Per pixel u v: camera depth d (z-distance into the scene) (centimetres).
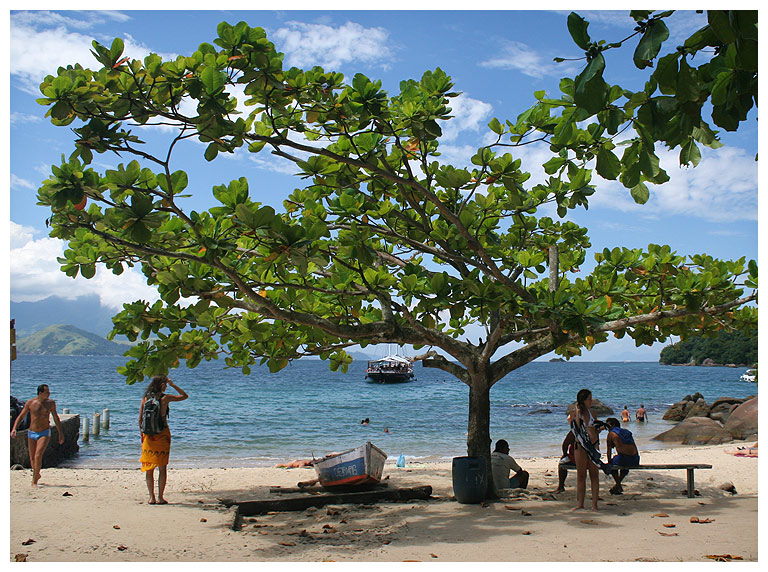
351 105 781
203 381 9388
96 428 2666
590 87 354
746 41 330
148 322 909
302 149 793
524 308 987
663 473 1341
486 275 965
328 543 731
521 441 2702
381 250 1194
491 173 868
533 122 812
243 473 1422
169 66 679
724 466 1426
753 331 1090
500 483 1121
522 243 1200
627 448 1073
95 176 728
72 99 662
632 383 9812
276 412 4225
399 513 916
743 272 1055
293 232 698
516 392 7462
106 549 693
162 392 1021
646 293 1068
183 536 766
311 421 3597
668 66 356
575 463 982
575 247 1317
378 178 932
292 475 1392
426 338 1021
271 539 753
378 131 828
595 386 8788
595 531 776
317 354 1107
